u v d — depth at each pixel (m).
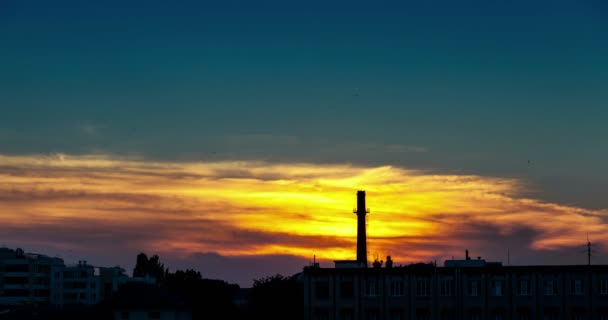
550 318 153.50
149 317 184.00
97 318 185.75
